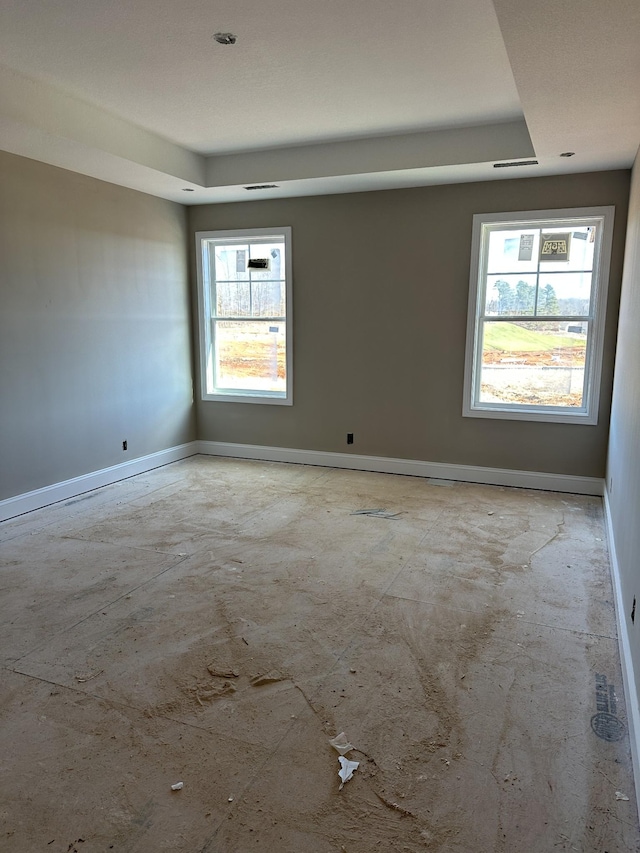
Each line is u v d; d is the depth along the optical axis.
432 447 5.22
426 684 2.26
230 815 1.66
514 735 1.98
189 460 5.90
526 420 4.85
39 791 1.75
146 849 1.55
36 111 3.33
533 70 2.42
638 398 2.50
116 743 1.94
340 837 1.59
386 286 5.16
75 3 2.43
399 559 3.43
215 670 2.34
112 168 4.29
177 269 5.70
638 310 2.76
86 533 3.84
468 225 4.80
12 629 2.65
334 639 2.57
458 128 4.11
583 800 1.71
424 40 2.77
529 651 2.48
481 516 4.20
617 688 2.23
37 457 4.30
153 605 2.88
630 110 2.94
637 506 2.31
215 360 6.05
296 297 5.50
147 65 3.06
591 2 1.85
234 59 2.98
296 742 1.95
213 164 4.88
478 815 1.66
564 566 3.34
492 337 4.95
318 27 2.65
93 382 4.77
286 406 5.72
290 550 3.57
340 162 4.47
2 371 3.98
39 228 4.16
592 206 4.42
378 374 5.31
